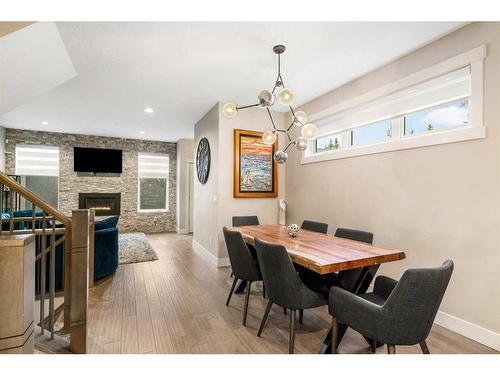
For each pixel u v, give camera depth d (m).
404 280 1.37
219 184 4.21
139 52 2.72
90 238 3.28
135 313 2.59
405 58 2.77
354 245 2.29
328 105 3.84
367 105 3.24
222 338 2.15
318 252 2.04
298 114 2.58
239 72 3.19
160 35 2.41
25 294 1.07
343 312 1.64
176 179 7.93
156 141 7.72
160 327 2.32
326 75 3.28
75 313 1.87
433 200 2.49
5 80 2.61
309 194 4.17
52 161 6.71
